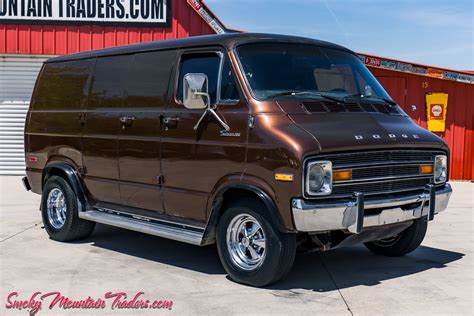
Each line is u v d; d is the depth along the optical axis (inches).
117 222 273.4
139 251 290.8
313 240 224.2
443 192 245.6
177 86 251.3
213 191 231.5
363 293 220.7
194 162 237.9
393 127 234.2
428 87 589.9
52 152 317.1
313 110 225.6
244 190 221.1
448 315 197.9
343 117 228.2
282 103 223.1
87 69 303.7
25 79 594.9
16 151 605.0
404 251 271.3
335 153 207.8
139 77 270.5
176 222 255.3
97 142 287.1
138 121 264.4
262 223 216.2
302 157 201.2
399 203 223.9
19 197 464.4
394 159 225.5
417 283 234.2
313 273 248.7
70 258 275.9
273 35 250.7
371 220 215.0
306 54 251.1
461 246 302.2
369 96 258.8
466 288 228.1
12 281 237.6
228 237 229.8
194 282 235.8
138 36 576.1
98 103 290.8
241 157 219.6
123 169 273.6
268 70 234.5
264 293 219.9
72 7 574.2
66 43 578.2
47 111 324.2
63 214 312.7
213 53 240.7
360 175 214.5
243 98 224.5
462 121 591.8
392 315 197.3
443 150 248.7
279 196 206.8
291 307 204.4
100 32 576.7
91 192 297.9
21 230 339.3
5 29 577.6
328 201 206.7
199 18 574.2
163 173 252.7
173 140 246.7
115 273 250.2
